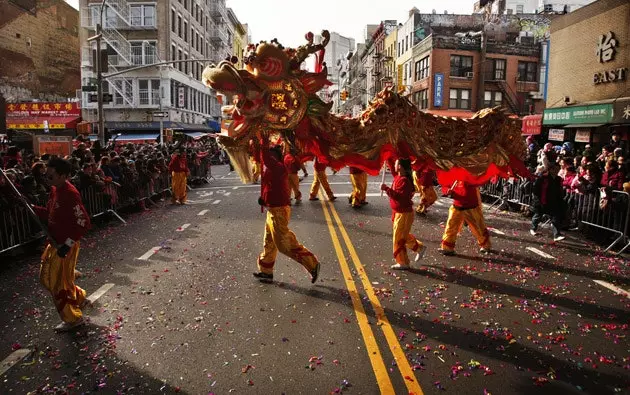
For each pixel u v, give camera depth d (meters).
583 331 5.25
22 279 7.22
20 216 8.41
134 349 4.83
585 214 9.89
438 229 10.82
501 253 8.63
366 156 6.38
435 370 4.38
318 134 6.30
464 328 5.31
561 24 19.95
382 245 9.26
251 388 4.10
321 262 8.04
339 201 15.27
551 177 9.61
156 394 4.03
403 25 47.09
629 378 4.27
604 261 8.07
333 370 4.38
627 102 15.32
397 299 6.23
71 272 5.37
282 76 5.95
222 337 5.09
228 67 5.66
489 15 43.19
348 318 5.59
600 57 17.48
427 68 39.62
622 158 9.73
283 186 6.61
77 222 5.16
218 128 50.88
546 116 19.86
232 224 11.58
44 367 4.50
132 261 8.18
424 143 6.70
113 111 38.56
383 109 6.41
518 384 4.16
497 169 7.55
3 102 11.00
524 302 6.12
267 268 6.97
